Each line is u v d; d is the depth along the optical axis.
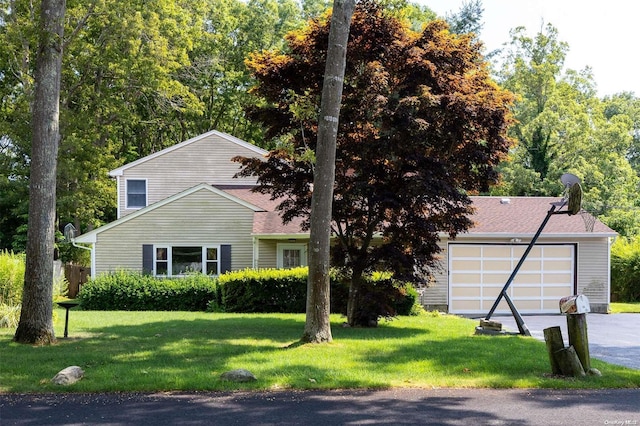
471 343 12.08
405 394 8.21
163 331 13.66
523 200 25.84
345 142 13.97
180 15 34.56
